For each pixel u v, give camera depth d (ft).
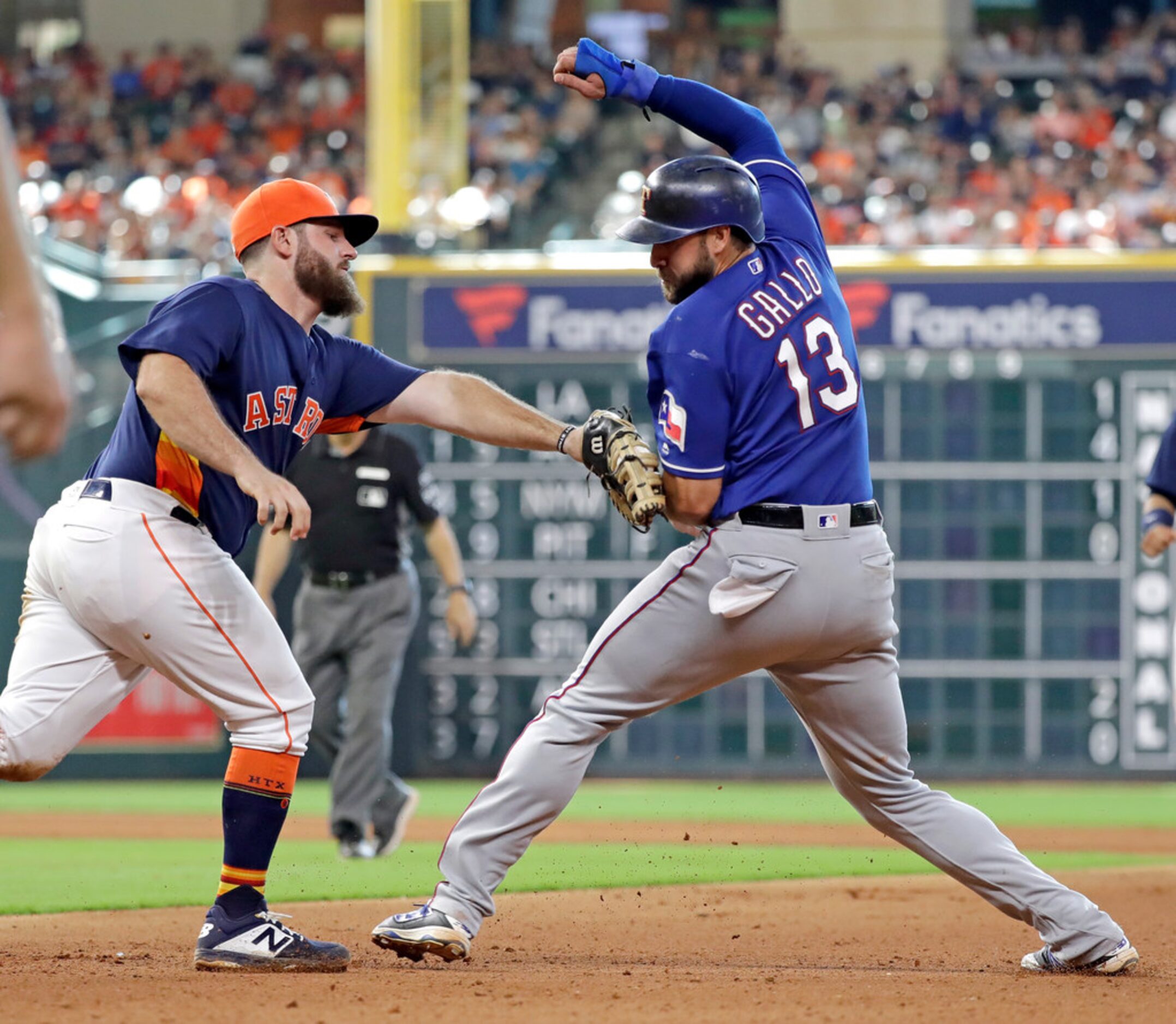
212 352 46.03
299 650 92.27
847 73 263.29
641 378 151.64
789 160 51.39
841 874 85.20
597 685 47.11
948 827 47.93
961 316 149.89
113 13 292.81
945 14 261.24
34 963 49.57
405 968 48.26
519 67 246.88
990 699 150.41
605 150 230.89
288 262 48.98
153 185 214.90
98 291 175.11
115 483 47.11
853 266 151.02
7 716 46.93
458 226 172.86
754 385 45.24
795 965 51.34
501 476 152.56
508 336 152.76
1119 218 194.08
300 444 50.34
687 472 45.47
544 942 56.95
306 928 59.72
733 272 46.55
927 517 150.71
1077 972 47.47
